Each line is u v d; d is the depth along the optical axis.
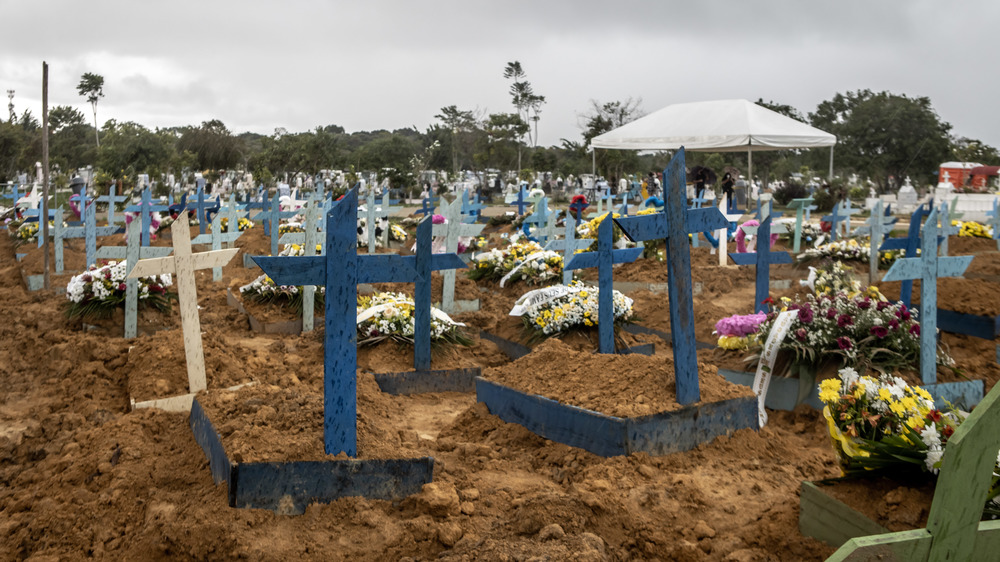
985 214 31.97
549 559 3.85
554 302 9.73
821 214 33.88
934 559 2.81
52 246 16.66
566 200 44.47
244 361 7.80
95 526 4.32
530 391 6.22
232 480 4.38
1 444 5.90
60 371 7.62
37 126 71.81
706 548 4.17
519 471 5.40
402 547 4.17
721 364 8.02
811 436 6.62
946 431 3.93
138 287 9.86
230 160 61.62
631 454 5.30
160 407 6.40
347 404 4.70
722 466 5.32
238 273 15.22
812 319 7.25
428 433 6.57
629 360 6.38
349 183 43.75
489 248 19.48
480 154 62.66
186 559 4.04
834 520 3.99
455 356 8.89
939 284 10.36
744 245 15.11
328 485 4.54
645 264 14.30
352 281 4.69
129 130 55.59
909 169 57.66
